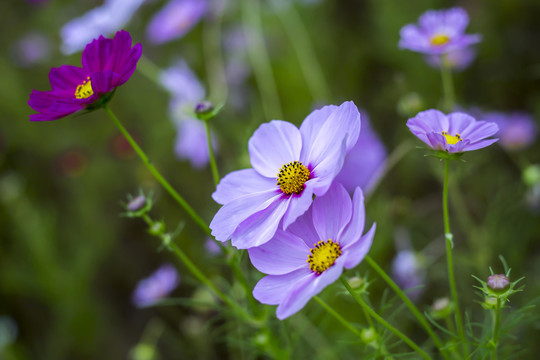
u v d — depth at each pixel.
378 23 1.25
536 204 0.89
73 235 1.32
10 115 1.47
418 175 1.07
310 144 0.60
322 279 0.55
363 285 0.62
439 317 0.68
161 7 1.49
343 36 1.33
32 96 0.63
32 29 1.70
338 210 0.58
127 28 1.44
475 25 1.19
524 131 0.97
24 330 1.25
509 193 0.96
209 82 1.35
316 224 0.58
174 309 1.16
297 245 0.58
